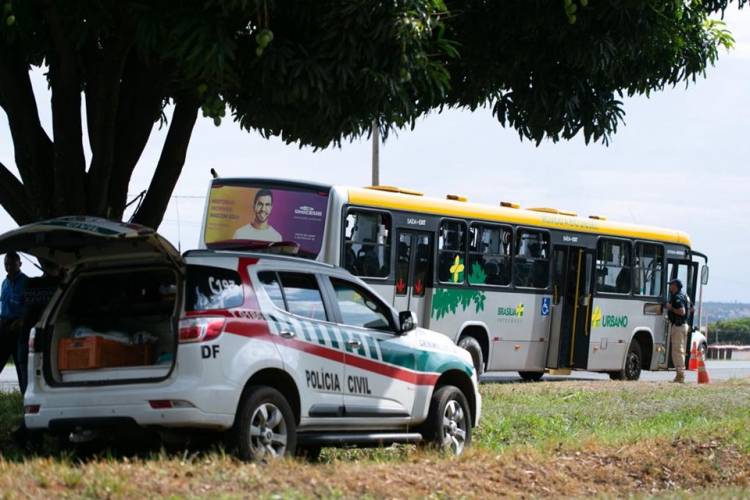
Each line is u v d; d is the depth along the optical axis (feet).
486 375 101.65
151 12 41.50
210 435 35.86
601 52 51.44
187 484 30.58
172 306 36.55
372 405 40.37
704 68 57.72
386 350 41.16
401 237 73.77
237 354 35.63
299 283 38.86
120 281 37.45
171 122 52.90
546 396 69.00
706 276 101.45
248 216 69.77
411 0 43.37
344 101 44.21
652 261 97.14
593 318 90.63
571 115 55.62
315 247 68.49
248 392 35.83
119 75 48.88
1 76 50.42
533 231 85.10
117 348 36.55
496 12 52.80
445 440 43.57
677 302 91.66
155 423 34.91
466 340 79.10
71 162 49.96
